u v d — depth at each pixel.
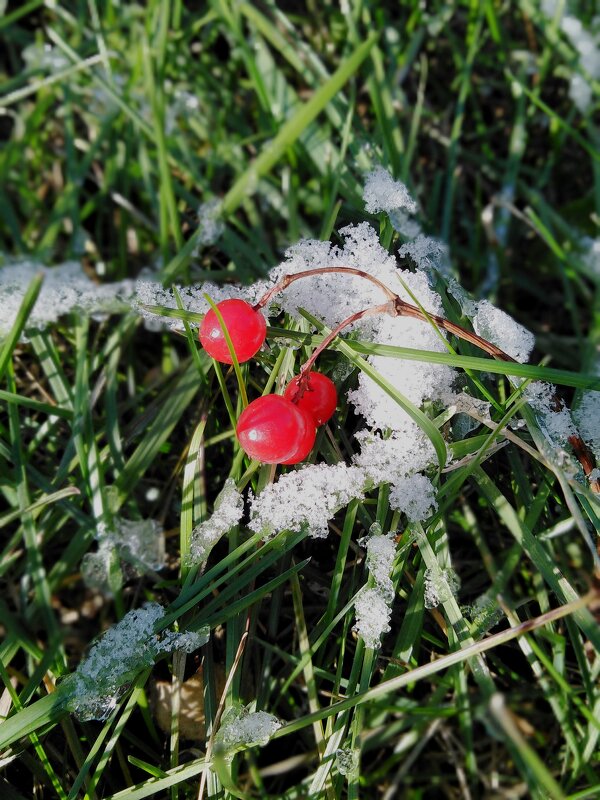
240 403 0.12
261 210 0.17
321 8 0.19
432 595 0.11
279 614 0.12
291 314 0.12
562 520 0.12
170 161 0.17
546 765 0.12
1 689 0.11
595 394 0.11
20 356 0.14
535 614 0.12
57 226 0.16
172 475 0.13
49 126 0.19
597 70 0.18
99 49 0.17
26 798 0.11
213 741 0.10
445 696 0.12
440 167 0.18
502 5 0.19
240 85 0.19
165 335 0.15
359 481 0.11
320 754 0.10
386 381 0.10
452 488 0.10
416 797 0.12
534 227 0.17
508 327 0.12
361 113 0.18
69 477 0.13
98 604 0.13
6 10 0.20
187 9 0.19
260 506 0.10
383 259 0.11
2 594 0.13
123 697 0.10
